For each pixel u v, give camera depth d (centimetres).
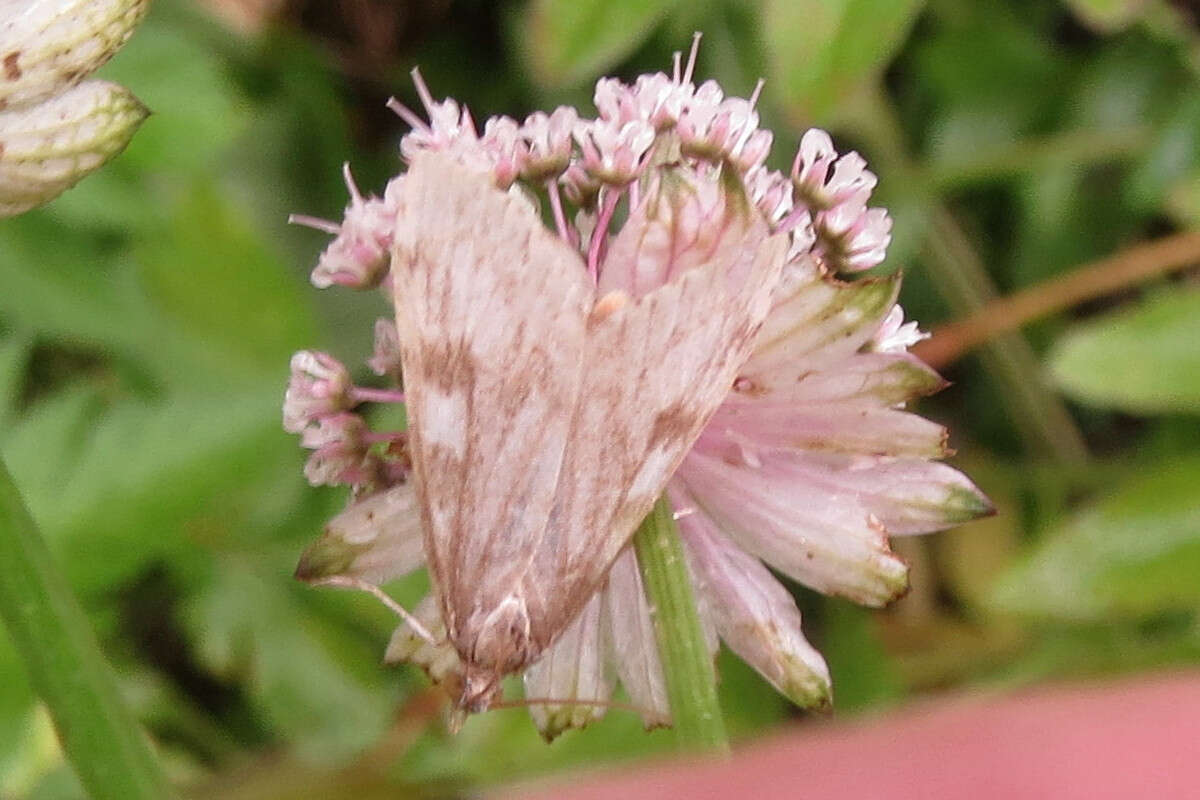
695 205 14
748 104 14
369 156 21
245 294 19
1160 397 17
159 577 19
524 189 14
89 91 14
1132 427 21
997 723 13
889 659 18
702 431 14
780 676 14
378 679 18
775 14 17
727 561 14
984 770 13
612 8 17
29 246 19
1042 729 13
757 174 14
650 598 14
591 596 14
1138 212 21
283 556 18
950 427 21
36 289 19
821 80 17
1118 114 20
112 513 17
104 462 17
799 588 19
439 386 14
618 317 14
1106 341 17
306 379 14
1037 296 19
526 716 17
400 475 14
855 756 13
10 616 14
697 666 14
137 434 17
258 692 18
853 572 14
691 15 20
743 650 15
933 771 13
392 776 17
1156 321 17
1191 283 20
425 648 15
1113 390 17
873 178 14
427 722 17
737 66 20
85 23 14
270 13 21
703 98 14
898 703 18
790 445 14
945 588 19
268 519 18
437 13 21
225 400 18
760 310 14
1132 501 17
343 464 14
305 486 18
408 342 14
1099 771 13
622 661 15
